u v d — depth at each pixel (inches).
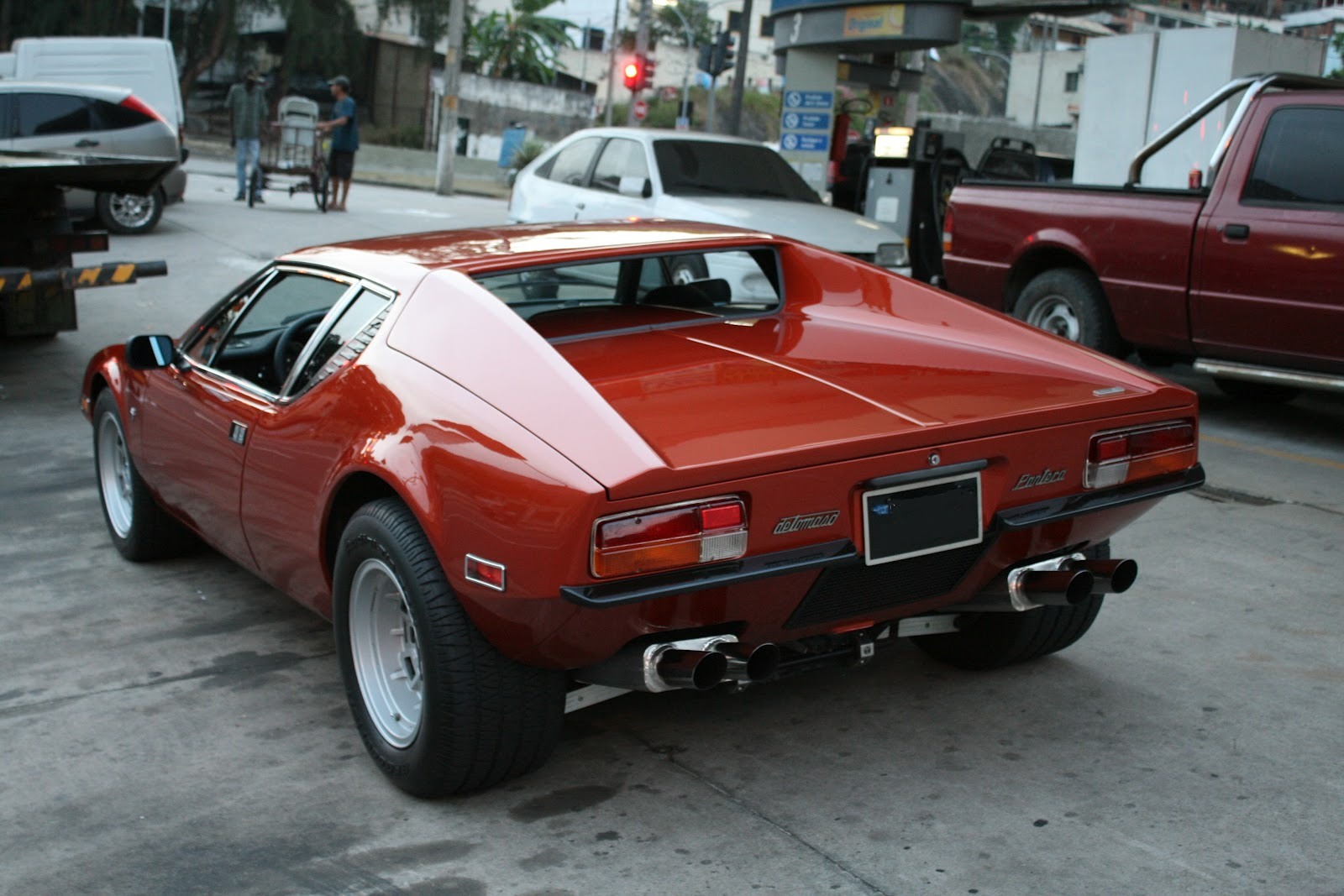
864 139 703.1
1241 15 3486.7
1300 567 198.1
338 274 148.7
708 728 139.9
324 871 111.0
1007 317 155.1
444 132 1026.1
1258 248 269.1
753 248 164.4
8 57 702.5
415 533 116.5
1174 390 134.0
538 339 118.1
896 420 118.6
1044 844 114.4
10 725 141.5
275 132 722.8
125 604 181.6
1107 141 584.4
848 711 144.1
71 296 366.0
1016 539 125.6
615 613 105.4
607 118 1975.9
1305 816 119.8
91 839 116.9
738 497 106.4
